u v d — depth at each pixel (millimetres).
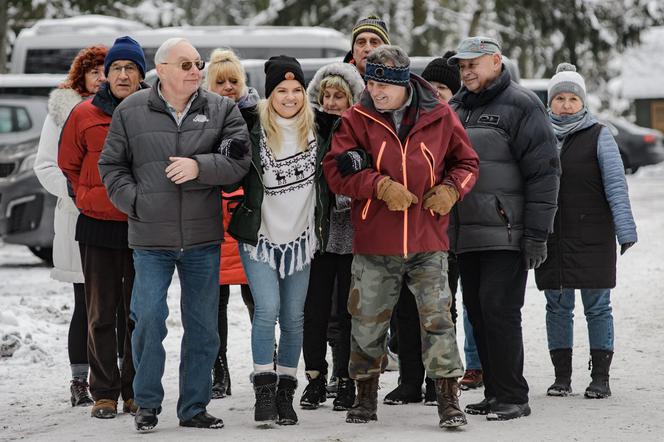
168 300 19000
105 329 11078
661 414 10664
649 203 39625
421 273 10250
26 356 14469
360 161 10031
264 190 10531
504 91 10820
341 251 11133
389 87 10055
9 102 26062
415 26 57656
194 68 10227
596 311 11680
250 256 10523
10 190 24156
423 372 11453
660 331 15555
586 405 11148
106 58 11141
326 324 11336
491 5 60688
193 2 68562
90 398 11891
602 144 11625
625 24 61000
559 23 58906
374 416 10539
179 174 9961
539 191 10609
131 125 10273
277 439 9789
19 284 21797
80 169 11125
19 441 10141
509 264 10664
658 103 85875
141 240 10211
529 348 14633
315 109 11109
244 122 10508
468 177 10211
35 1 52281
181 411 10484
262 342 10477
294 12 55781
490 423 10352
